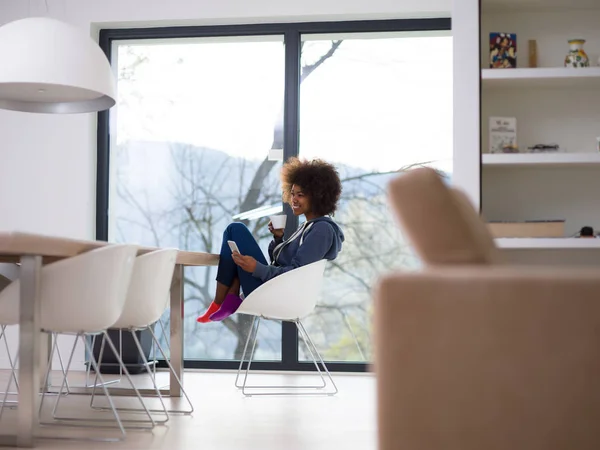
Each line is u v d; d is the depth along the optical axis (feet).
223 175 18.83
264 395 14.67
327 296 18.26
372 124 18.47
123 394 14.52
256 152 18.75
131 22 18.60
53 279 9.71
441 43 18.38
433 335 4.64
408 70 18.44
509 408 4.56
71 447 9.64
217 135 18.88
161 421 11.64
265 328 18.52
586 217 13.87
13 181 18.62
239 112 18.84
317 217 15.37
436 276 4.67
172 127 19.01
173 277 14.60
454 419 4.60
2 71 11.60
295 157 16.65
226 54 18.95
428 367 4.64
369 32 18.49
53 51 11.78
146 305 11.68
